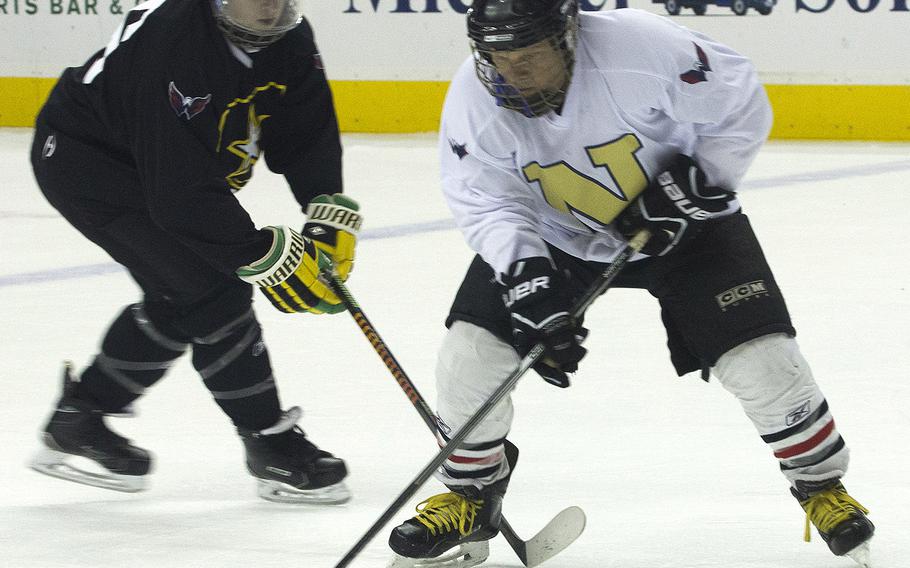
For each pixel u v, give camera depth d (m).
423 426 12.78
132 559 9.36
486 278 9.06
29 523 10.25
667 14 36.31
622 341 15.87
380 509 10.57
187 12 9.38
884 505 10.03
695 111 8.59
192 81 9.34
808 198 27.02
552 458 11.56
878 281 19.12
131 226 10.31
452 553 9.73
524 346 8.55
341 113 39.25
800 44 35.75
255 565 9.19
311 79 10.28
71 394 11.03
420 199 27.91
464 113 8.77
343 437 12.45
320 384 14.31
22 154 35.72
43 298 19.09
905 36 35.06
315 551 9.52
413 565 9.20
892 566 8.78
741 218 9.20
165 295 10.58
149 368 10.95
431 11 37.91
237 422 10.77
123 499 10.94
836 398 13.21
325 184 10.67
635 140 8.70
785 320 8.64
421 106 38.56
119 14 39.50
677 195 8.70
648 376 14.27
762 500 10.31
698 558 9.05
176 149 9.43
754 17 35.75
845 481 10.64
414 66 38.38
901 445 11.61
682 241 8.95
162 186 9.54
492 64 8.23
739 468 11.15
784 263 20.59
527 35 7.93
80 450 11.03
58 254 22.59
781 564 8.91
